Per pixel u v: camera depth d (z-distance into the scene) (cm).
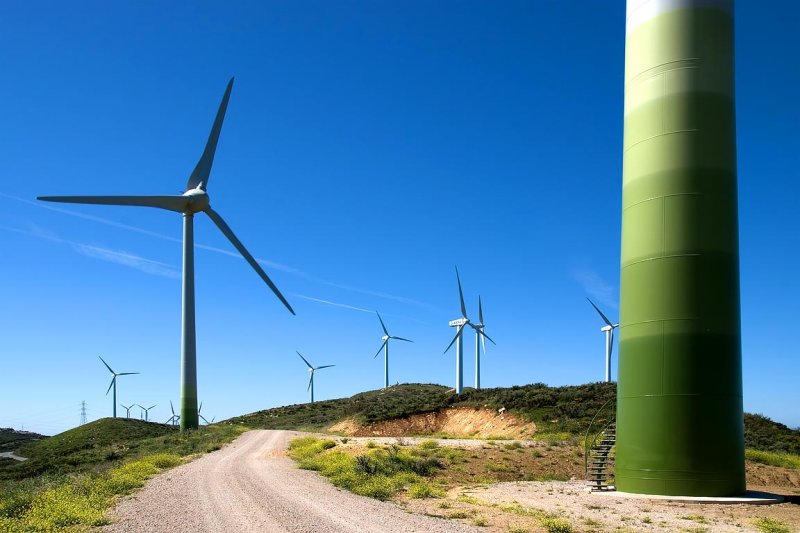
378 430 7844
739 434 2523
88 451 7231
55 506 1894
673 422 2500
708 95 2653
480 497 2495
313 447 4416
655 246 2620
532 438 5425
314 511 1933
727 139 2664
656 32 2742
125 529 1619
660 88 2697
